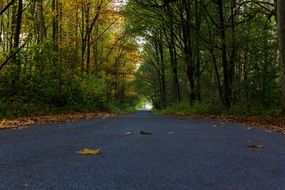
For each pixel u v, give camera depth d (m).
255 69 23.03
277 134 8.70
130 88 75.69
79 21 34.91
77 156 4.84
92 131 8.65
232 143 6.55
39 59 20.06
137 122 12.64
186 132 8.66
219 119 16.22
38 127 10.19
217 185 3.35
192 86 29.09
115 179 3.52
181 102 34.44
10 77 18.45
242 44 22.64
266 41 22.70
